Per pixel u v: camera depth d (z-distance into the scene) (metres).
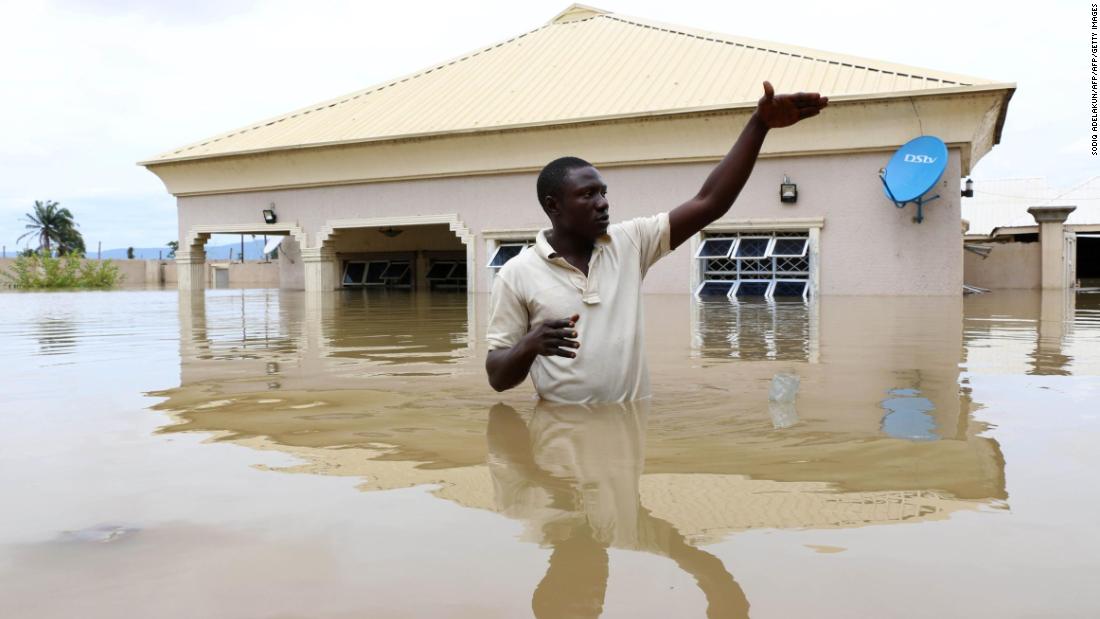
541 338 2.41
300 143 14.23
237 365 3.65
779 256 11.48
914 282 11.09
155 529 1.31
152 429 2.16
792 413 2.29
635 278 2.74
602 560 1.15
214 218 15.90
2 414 2.40
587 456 1.80
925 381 2.88
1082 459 1.68
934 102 10.46
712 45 14.30
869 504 1.39
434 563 1.15
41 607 1.02
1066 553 1.14
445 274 18.25
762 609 0.97
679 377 3.13
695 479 1.58
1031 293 11.91
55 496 1.51
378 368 3.51
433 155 13.56
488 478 1.61
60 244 72.69
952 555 1.14
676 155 12.05
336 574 1.11
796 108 2.76
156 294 15.43
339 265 18.81
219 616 0.98
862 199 11.29
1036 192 22.94
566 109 13.00
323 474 1.66
